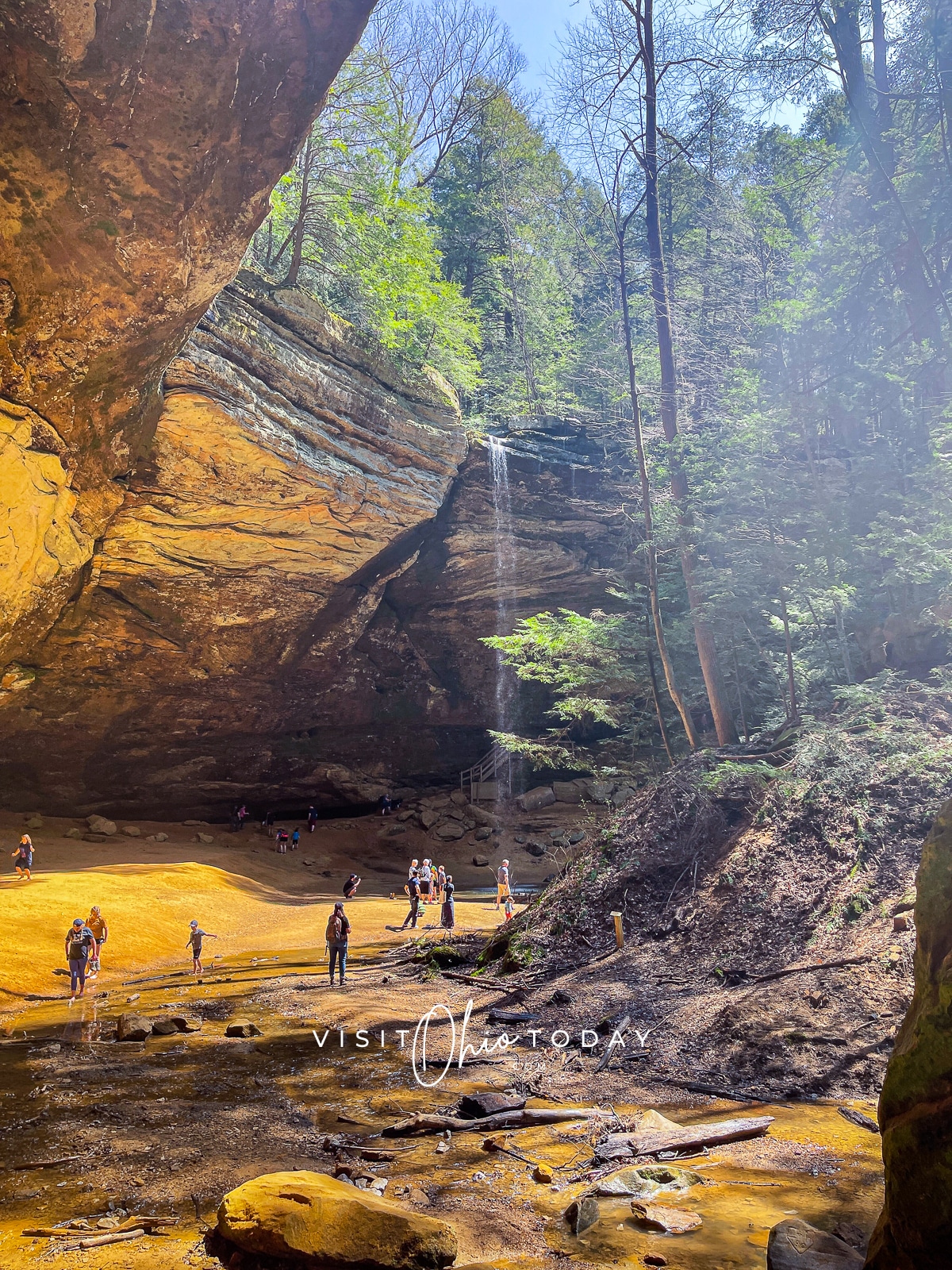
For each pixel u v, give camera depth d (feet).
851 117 50.11
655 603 62.75
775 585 58.75
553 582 123.54
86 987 54.80
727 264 76.18
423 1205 18.98
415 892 76.59
